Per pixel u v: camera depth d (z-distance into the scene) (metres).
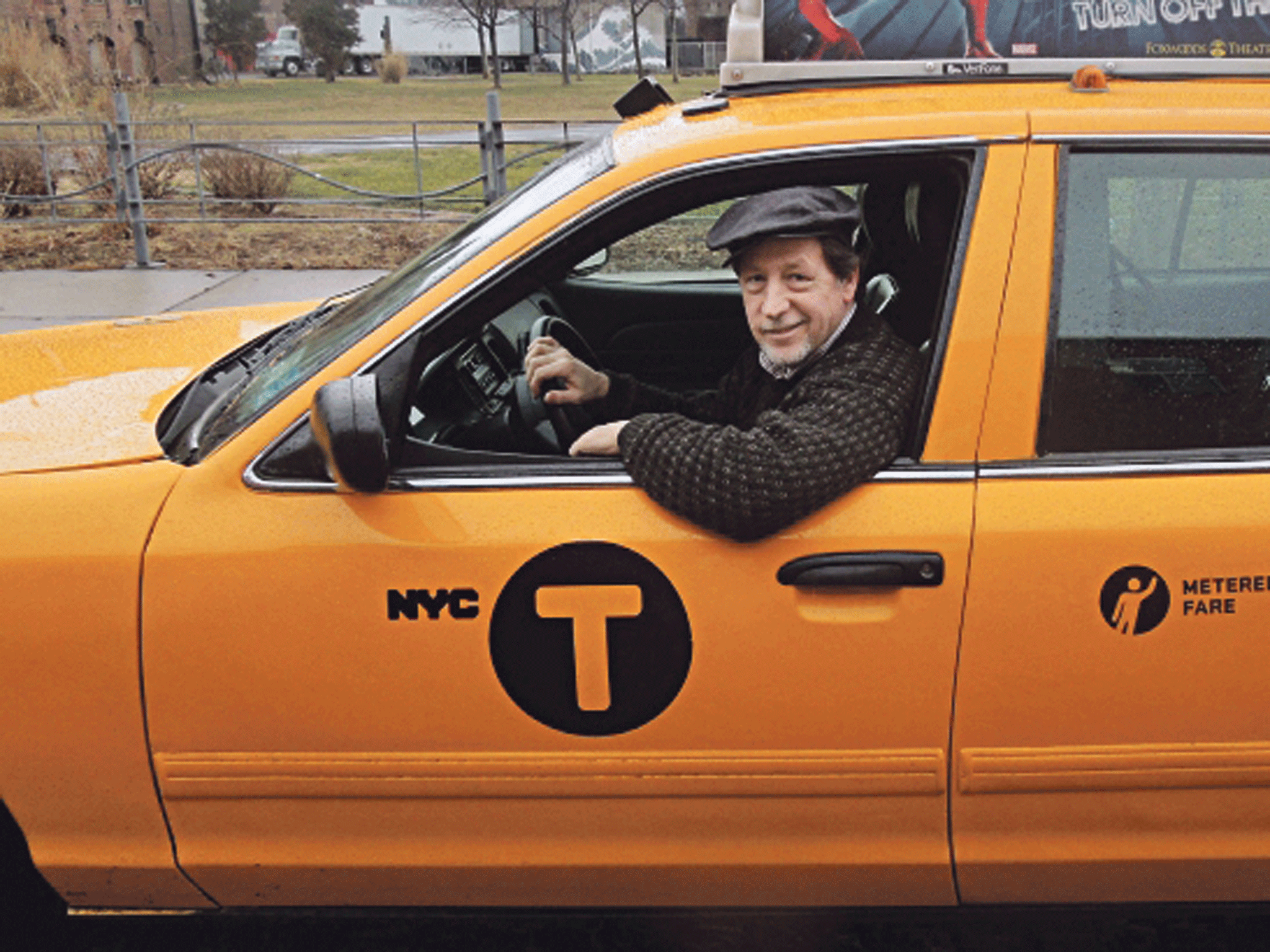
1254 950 2.41
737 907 2.09
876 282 2.44
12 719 1.97
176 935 2.49
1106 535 1.85
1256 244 1.90
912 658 1.88
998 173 1.88
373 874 2.04
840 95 2.04
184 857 2.04
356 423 1.80
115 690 1.95
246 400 2.17
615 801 1.97
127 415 2.30
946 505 1.87
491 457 1.96
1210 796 1.94
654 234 3.21
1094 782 1.92
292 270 9.40
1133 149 1.89
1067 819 1.96
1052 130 1.89
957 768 1.93
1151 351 1.90
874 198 2.38
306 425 1.96
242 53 45.53
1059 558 1.86
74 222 9.72
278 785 1.99
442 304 1.96
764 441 1.84
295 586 1.92
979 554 1.86
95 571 1.93
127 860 2.04
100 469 2.04
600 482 1.93
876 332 2.00
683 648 1.90
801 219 1.87
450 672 1.93
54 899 2.27
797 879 2.01
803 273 1.94
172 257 9.83
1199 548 1.85
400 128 20.59
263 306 3.31
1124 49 2.03
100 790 2.00
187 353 2.76
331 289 8.68
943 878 2.01
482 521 1.91
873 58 2.07
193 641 1.93
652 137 2.06
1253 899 2.05
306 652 1.93
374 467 1.83
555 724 1.94
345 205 10.00
